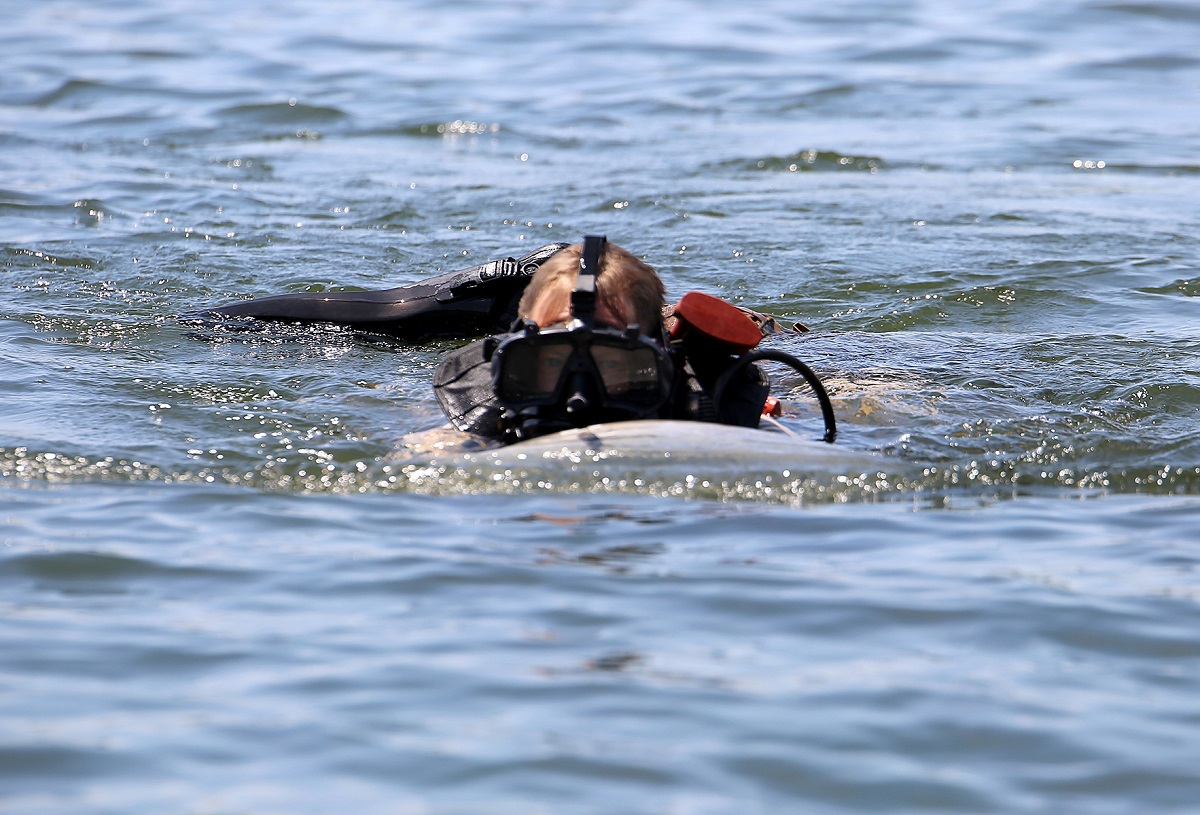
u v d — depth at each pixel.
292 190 31.41
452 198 30.41
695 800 6.91
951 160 36.72
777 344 18.44
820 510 11.77
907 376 16.50
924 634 9.11
